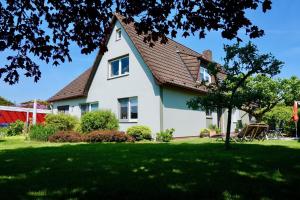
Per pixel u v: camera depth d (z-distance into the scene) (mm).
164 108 17391
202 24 6691
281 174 5691
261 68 9953
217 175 5605
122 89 19969
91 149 10484
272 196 4207
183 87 18297
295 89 18172
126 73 19734
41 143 14422
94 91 22719
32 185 4871
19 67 7691
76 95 23984
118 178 5352
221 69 10695
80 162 7277
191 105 10789
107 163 7078
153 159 7727
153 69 17422
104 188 4629
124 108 19984
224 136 19250
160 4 6680
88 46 7547
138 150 10039
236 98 10219
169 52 21672
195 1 6586
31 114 32969
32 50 7605
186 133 19094
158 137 16594
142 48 18672
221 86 10586
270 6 5988
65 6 7121
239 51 9984
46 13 7340
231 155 8516
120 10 7086
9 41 7270
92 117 17641
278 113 20062
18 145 13047
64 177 5480
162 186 4746
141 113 18359
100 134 15414
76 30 7320
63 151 9836
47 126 17797
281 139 16812
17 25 7262
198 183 4934
